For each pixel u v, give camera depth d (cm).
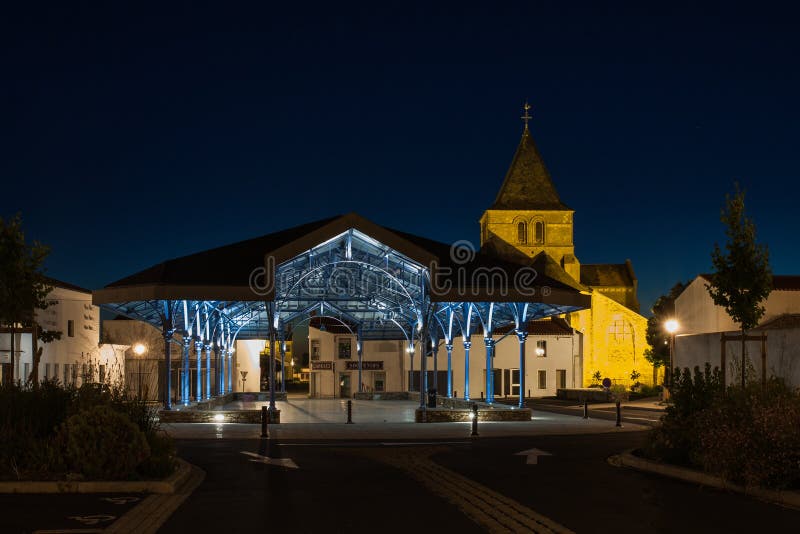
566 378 6750
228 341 5266
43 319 3756
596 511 1209
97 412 1440
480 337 6588
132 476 1418
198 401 3956
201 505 1253
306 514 1179
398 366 6400
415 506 1248
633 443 2412
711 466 1505
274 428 2906
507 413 3378
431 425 3125
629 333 7856
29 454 1420
